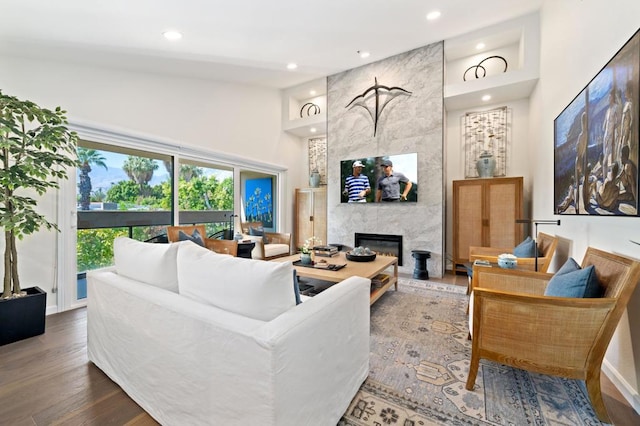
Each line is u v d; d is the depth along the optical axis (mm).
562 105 2668
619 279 1369
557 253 2721
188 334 1187
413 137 4453
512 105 4332
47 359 1862
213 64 3734
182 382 1216
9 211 2014
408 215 4512
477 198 4164
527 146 4234
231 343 1042
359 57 4418
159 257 1521
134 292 1458
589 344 1363
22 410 1391
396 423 1324
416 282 3885
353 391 1488
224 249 3518
